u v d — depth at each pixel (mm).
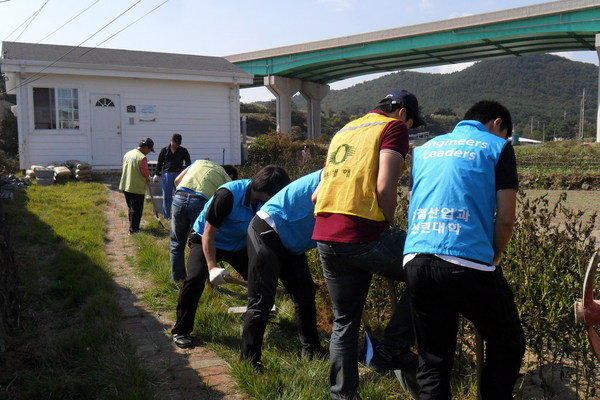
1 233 4578
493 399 2645
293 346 4086
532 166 24438
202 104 18484
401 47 39906
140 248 7273
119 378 3367
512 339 2604
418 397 3193
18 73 15758
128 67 16812
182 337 4129
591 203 14266
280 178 4039
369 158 2910
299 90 51469
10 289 4398
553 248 3510
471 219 2520
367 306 4559
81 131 16750
